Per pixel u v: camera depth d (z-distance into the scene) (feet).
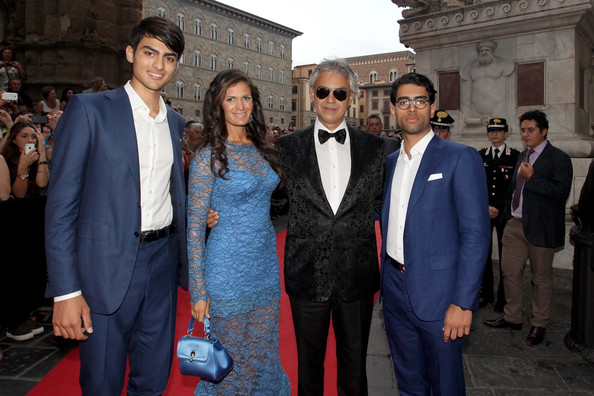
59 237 5.20
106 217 5.48
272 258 6.69
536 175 10.11
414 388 6.53
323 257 6.45
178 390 8.43
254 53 155.74
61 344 10.26
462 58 16.51
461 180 5.72
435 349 5.99
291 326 11.32
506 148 12.51
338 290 6.49
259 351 6.62
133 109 5.85
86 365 5.63
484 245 5.61
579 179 14.32
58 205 5.24
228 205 6.25
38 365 9.35
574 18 13.88
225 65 145.48
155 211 5.97
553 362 9.18
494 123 12.36
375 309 13.17
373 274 6.64
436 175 5.86
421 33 16.93
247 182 6.16
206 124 6.18
